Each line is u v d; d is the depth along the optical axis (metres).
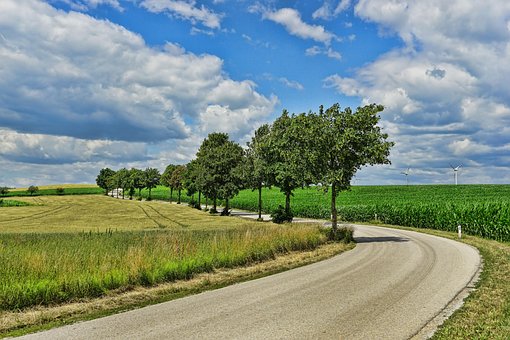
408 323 8.89
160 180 133.38
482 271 15.53
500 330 8.29
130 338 7.95
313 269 16.64
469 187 107.62
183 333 8.23
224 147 64.06
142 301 11.43
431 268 16.28
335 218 29.33
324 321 9.05
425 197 82.12
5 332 8.59
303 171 30.89
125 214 68.94
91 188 191.50
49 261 13.33
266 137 46.78
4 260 13.48
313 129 29.89
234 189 62.38
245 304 10.70
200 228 41.19
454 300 10.98
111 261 14.50
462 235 32.50
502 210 30.31
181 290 12.88
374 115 30.22
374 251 22.47
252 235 21.89
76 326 8.92
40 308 10.56
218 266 16.67
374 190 106.12
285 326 8.66
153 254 15.80
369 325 8.75
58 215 67.25
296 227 27.55
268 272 16.14
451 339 7.82
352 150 30.11
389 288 12.55
